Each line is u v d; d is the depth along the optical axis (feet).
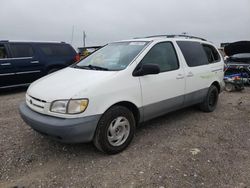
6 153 12.19
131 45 14.76
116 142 12.18
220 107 21.30
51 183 9.89
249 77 32.09
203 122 17.13
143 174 10.48
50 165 11.21
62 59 31.48
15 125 16.06
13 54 27.58
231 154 12.34
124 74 12.34
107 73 12.23
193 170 10.80
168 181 10.00
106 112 11.53
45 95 11.23
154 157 11.95
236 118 18.16
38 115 11.32
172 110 15.58
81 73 12.92
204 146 13.24
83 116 10.71
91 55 15.94
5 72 26.86
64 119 10.59
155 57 14.26
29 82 29.07
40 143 13.34
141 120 13.48
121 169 10.87
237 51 34.99
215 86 19.83
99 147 11.71
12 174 10.47
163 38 15.48
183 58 16.16
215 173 10.60
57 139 11.01
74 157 11.91
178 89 15.39
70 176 10.36
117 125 12.00
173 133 15.02
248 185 9.78
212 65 18.95
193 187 9.64
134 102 12.67
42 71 29.78
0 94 27.14
